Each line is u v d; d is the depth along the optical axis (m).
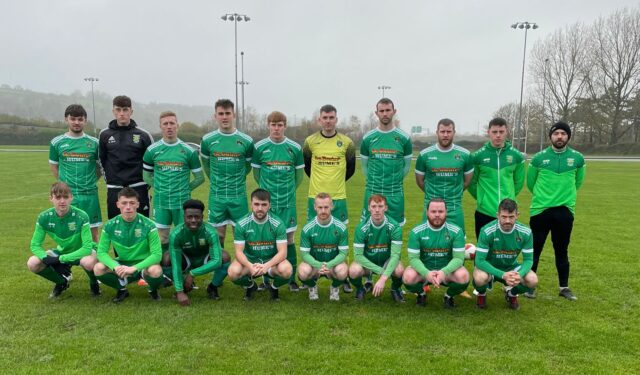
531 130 55.25
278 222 4.79
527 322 4.20
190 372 3.19
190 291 5.04
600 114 49.66
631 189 15.71
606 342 3.76
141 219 4.66
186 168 5.36
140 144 5.58
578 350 3.62
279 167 5.28
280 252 4.71
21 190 13.79
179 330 3.90
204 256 4.87
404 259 6.57
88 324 4.01
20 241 7.15
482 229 4.50
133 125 5.62
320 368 3.28
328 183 5.45
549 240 7.46
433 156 5.25
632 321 4.22
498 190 5.10
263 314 4.32
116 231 4.61
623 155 47.34
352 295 5.00
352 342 3.72
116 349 3.52
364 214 5.69
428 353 3.53
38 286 5.07
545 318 4.30
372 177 5.52
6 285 5.07
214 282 4.78
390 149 5.41
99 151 5.57
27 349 3.50
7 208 10.49
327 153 5.44
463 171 5.26
